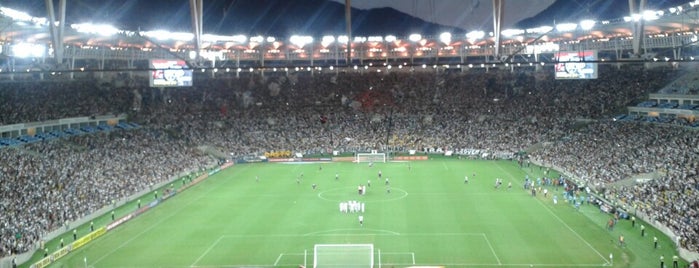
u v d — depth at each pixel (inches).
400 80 5615.2
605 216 2418.8
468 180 3378.4
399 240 2089.1
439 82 5516.7
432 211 2559.1
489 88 5319.9
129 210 2704.2
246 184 3395.7
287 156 4510.3
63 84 4352.9
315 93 5467.5
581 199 2672.2
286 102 5305.1
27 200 2459.4
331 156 4554.6
